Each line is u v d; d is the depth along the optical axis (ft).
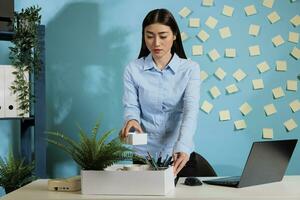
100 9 9.57
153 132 7.35
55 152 9.46
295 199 4.55
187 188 5.17
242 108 9.60
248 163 5.16
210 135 9.57
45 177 8.54
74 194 4.89
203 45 9.58
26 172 8.09
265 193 4.80
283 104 9.66
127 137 5.06
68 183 5.11
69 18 9.53
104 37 9.57
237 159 9.60
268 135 9.61
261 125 9.63
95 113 9.57
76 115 9.55
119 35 9.57
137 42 9.59
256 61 9.65
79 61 9.55
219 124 9.57
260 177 5.46
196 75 6.95
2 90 8.06
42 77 8.45
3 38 8.62
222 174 9.59
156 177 4.71
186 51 9.55
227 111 9.59
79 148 4.94
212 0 9.61
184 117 6.61
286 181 5.83
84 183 4.87
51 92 9.52
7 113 8.10
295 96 9.68
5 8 8.15
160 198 4.57
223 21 9.62
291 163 9.64
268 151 5.42
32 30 8.09
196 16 9.60
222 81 9.59
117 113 9.59
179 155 5.94
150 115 7.30
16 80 8.11
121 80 9.58
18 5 9.39
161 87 7.05
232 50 9.61
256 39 9.66
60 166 9.45
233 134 9.59
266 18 9.69
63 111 9.53
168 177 4.86
